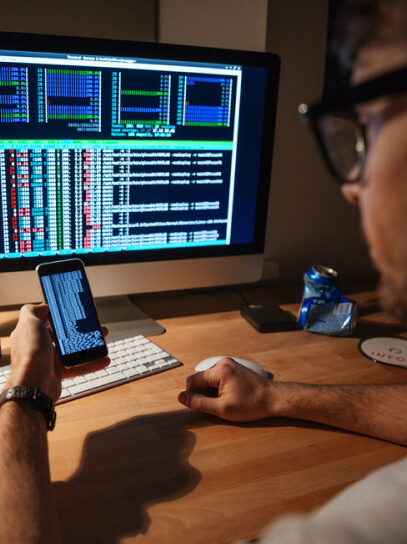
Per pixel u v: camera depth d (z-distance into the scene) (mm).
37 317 693
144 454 621
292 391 712
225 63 941
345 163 374
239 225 1061
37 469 495
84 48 838
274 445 652
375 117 320
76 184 907
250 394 701
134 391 766
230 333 1006
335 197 1361
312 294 1046
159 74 903
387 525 295
